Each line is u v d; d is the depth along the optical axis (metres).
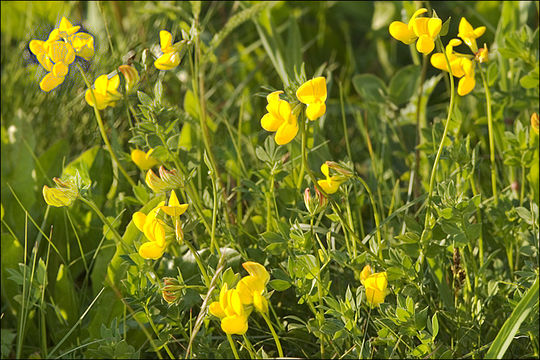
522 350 1.23
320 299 1.20
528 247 1.23
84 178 1.26
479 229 1.20
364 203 1.32
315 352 1.25
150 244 1.18
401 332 1.19
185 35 1.23
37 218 1.31
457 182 1.24
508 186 1.30
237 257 1.24
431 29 1.18
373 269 1.22
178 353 1.26
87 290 1.30
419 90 1.34
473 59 1.21
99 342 1.25
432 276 1.23
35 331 1.28
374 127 1.36
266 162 1.24
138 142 1.23
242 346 1.21
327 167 1.19
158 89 1.23
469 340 1.22
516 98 1.32
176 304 1.20
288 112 1.17
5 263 1.28
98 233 1.30
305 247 1.20
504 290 1.24
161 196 1.25
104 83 1.24
